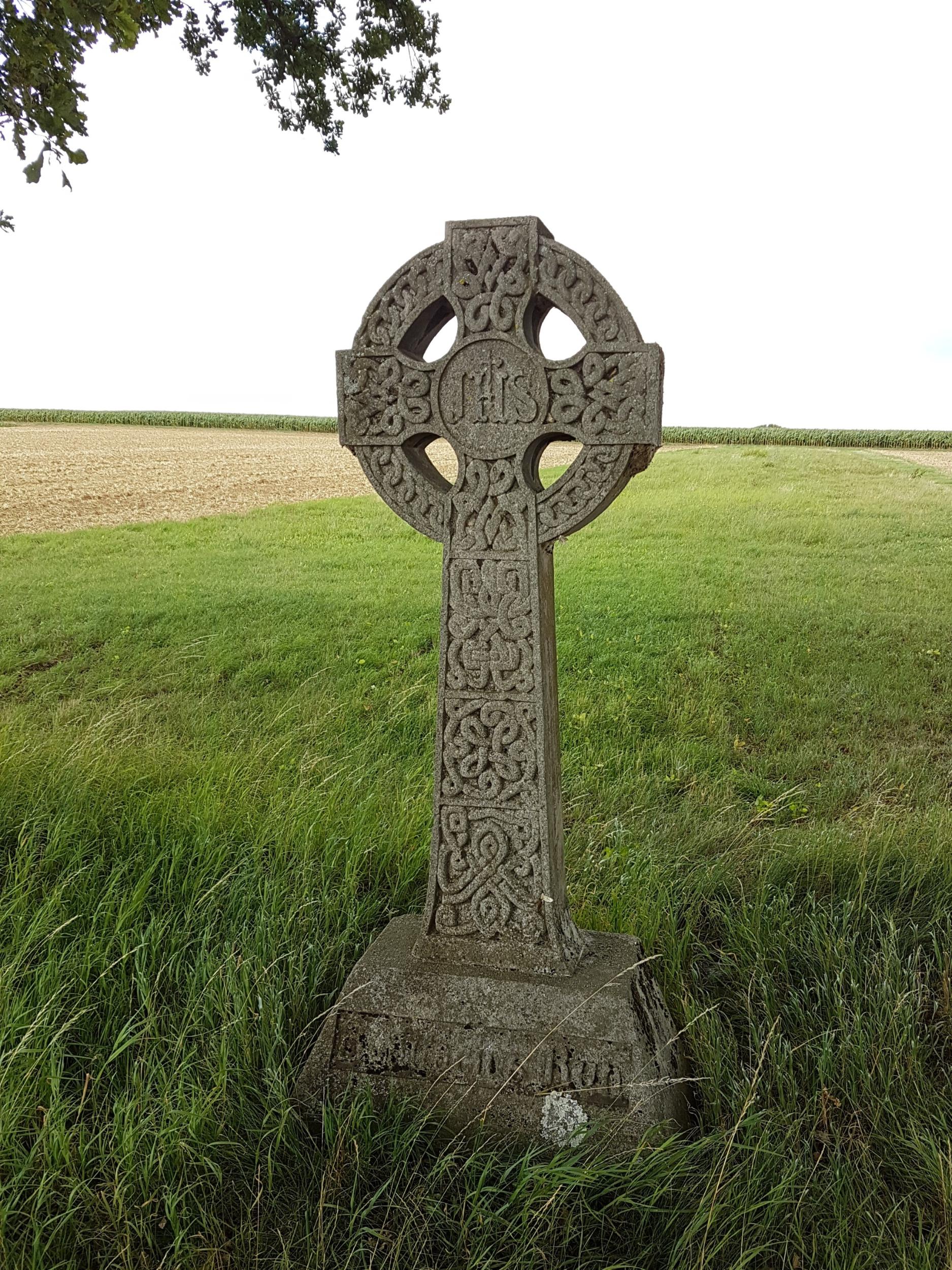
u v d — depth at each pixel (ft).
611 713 20.31
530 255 7.87
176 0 17.33
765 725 20.10
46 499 70.38
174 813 12.39
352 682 23.85
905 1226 6.59
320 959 9.55
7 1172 6.85
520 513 8.23
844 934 9.83
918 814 14.33
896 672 23.76
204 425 198.90
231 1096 7.82
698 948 10.28
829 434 168.96
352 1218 6.68
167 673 25.53
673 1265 6.37
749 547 45.91
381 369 8.49
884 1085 7.80
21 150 14.15
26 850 11.15
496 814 8.57
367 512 62.90
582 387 7.87
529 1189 7.07
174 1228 6.54
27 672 26.63
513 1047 7.97
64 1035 8.29
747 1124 7.33
